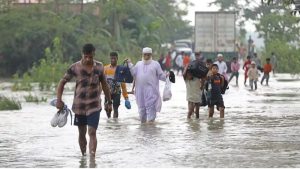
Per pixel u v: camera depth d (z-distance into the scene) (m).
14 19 100.75
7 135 29.23
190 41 185.75
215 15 98.69
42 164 21.58
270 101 49.50
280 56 116.00
